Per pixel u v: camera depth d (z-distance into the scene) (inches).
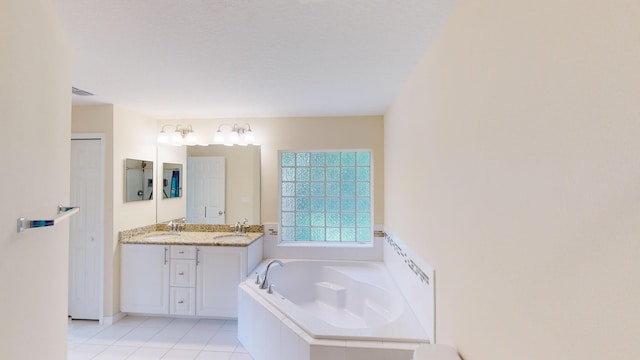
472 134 47.8
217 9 56.0
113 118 122.0
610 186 23.3
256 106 125.3
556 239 29.1
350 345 70.1
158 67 84.1
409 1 53.4
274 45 70.6
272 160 144.8
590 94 25.1
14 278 34.7
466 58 50.2
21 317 36.4
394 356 68.7
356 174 147.2
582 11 25.9
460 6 52.7
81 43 69.6
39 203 39.9
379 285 110.9
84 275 123.4
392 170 118.3
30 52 37.1
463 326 51.1
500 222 39.4
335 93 107.7
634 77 21.5
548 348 30.2
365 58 77.7
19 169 35.1
